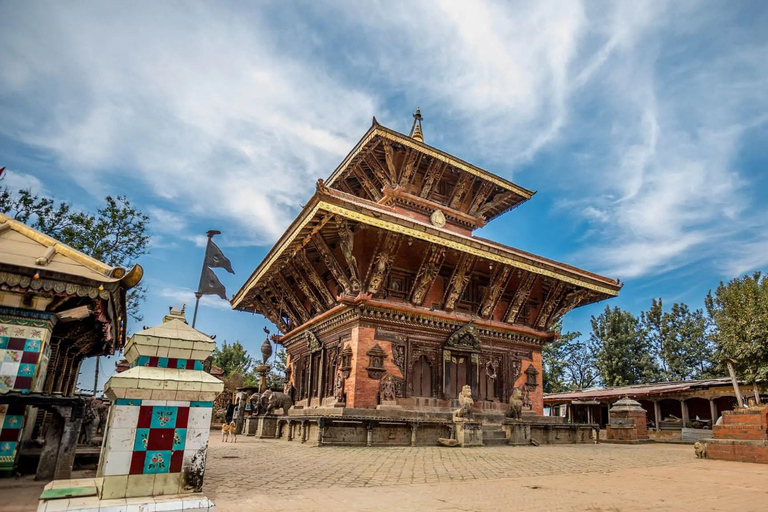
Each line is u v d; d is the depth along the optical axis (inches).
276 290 1136.8
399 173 1067.9
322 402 906.1
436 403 853.2
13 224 291.1
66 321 369.4
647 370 2112.5
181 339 229.5
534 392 1013.8
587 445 887.1
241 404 1071.0
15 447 264.7
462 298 971.9
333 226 818.2
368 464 445.1
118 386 205.0
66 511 175.3
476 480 357.1
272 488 293.7
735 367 863.7
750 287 1182.3
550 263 1011.3
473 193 1192.8
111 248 1079.0
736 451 545.3
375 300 820.6
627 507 259.3
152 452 206.7
